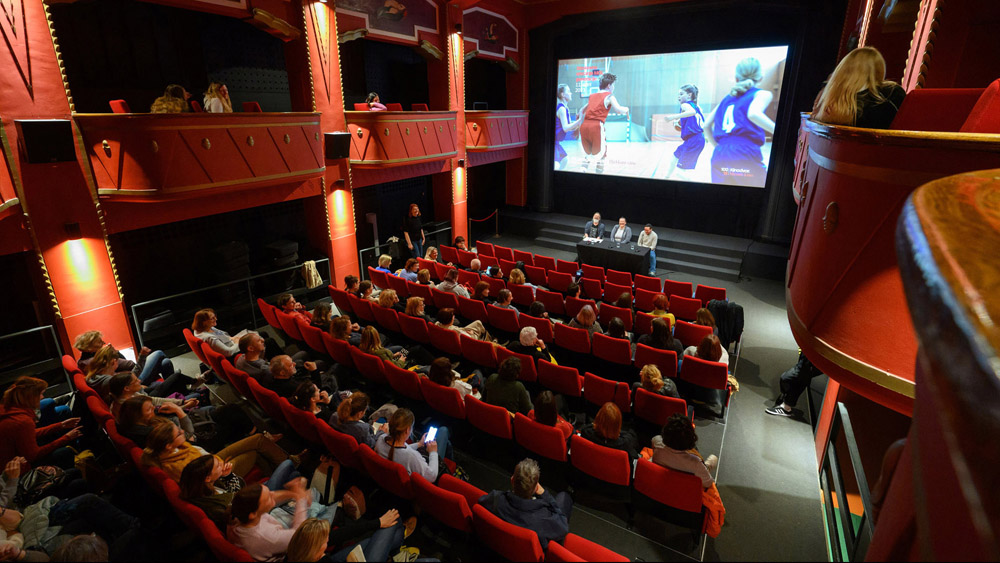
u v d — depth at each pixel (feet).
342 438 13.88
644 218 46.93
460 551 13.23
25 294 24.26
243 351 17.78
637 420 17.79
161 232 29.50
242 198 27.35
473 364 21.67
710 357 18.63
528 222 49.62
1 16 18.31
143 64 26.78
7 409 13.94
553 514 11.66
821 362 8.12
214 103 23.08
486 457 17.12
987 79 12.24
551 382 18.92
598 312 25.36
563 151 49.26
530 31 47.44
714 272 38.63
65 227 20.74
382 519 12.51
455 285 26.99
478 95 50.90
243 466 14.51
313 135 28.02
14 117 18.98
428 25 37.14
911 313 1.68
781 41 36.60
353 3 31.27
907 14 15.90
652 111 43.39
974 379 1.04
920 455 1.90
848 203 7.53
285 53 29.66
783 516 14.85
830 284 7.95
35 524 12.01
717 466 17.16
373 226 41.93
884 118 7.48
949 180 2.57
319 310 21.93
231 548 10.27
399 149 33.50
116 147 20.76
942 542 1.39
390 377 18.40
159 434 12.51
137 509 13.76
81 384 16.75
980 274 1.42
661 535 13.96
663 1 39.93
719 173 41.50
